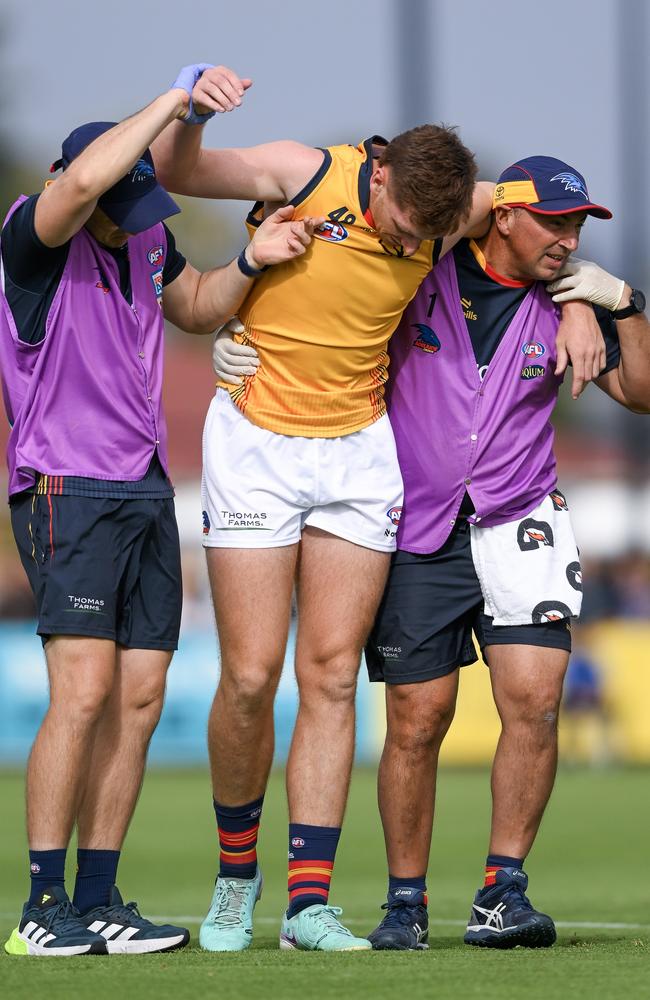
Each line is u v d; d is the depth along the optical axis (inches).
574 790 2031.3
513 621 721.0
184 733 2348.7
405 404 734.5
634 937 751.7
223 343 712.4
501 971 562.9
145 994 502.9
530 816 715.4
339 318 690.2
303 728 709.3
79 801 658.2
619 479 3934.5
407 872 727.7
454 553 731.4
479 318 730.2
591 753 2465.6
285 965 585.6
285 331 697.0
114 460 667.4
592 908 978.7
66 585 653.9
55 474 660.7
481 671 2394.2
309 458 700.0
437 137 658.8
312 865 701.3
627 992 510.3
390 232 673.0
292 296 691.4
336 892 1128.2
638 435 3656.5
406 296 698.2
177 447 3053.6
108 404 666.2
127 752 687.7
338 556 706.2
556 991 511.8
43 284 661.9
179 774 2203.5
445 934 816.3
